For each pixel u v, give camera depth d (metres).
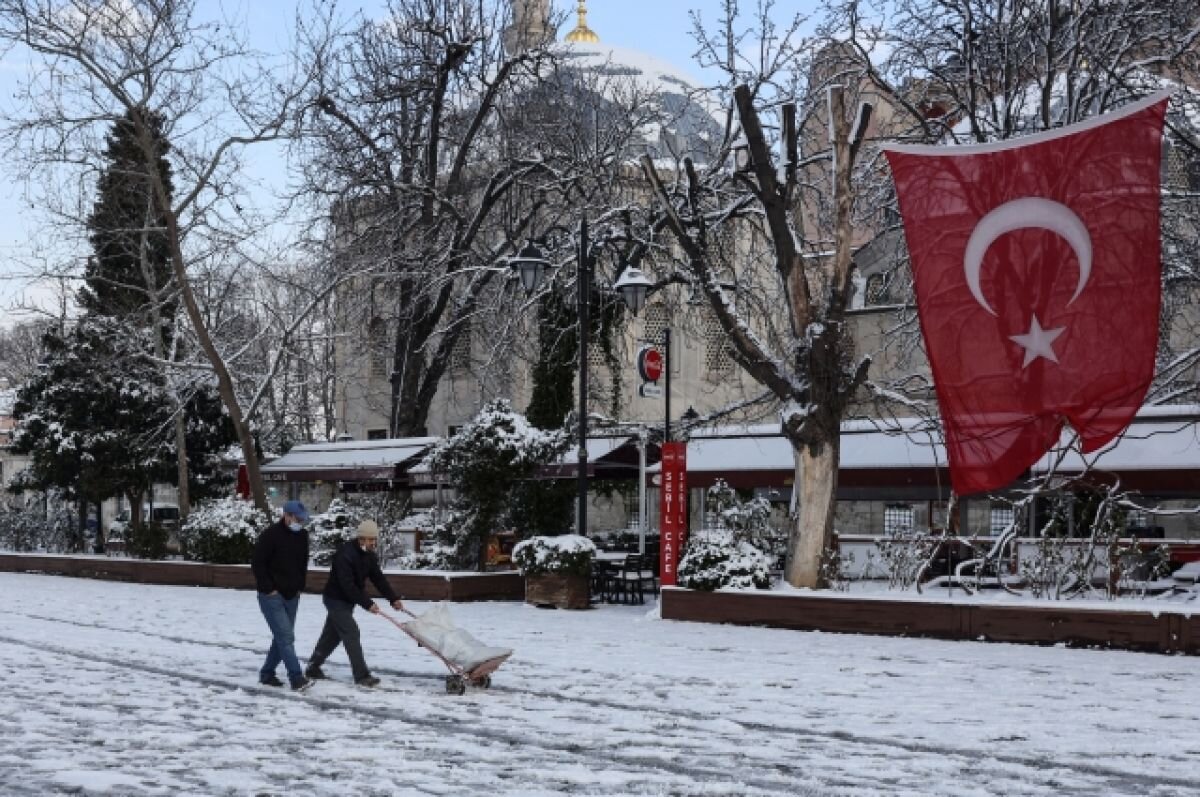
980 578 23.23
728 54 30.66
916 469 26.81
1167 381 26.91
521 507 29.86
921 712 12.33
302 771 9.12
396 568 30.00
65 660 16.06
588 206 36.41
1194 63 29.53
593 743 10.39
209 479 45.19
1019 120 29.59
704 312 48.94
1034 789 8.81
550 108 41.38
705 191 32.34
